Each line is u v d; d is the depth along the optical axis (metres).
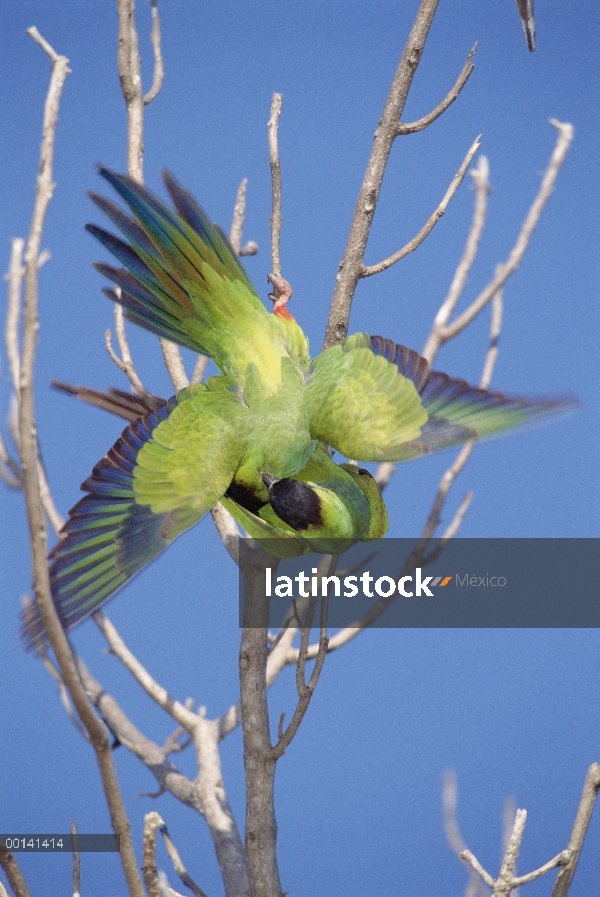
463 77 11.30
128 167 12.40
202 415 11.83
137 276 12.63
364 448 11.26
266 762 9.65
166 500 10.79
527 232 12.06
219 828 10.45
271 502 10.92
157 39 12.70
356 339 12.20
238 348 12.67
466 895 9.21
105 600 9.86
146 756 11.43
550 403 10.35
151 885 8.95
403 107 11.50
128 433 11.30
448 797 10.24
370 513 11.67
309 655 11.45
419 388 11.45
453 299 12.19
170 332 12.79
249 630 10.17
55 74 7.61
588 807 8.42
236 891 9.95
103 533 10.23
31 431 7.54
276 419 11.72
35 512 7.62
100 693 11.82
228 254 12.73
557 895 8.34
